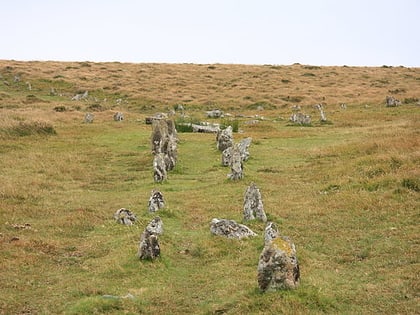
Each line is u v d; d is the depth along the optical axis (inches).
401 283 494.9
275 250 467.8
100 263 589.6
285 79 3631.9
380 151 1204.5
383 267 551.2
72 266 593.3
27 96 2760.8
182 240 690.2
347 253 610.9
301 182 1047.6
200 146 1577.3
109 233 717.3
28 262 591.8
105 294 499.8
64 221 772.6
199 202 906.1
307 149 1453.0
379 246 617.9
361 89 3235.7
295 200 892.0
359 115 2239.2
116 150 1515.7
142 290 506.0
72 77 3481.8
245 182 1053.8
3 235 686.5
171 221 792.3
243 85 3420.3
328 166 1156.5
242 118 2330.2
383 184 883.4
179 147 1558.8
